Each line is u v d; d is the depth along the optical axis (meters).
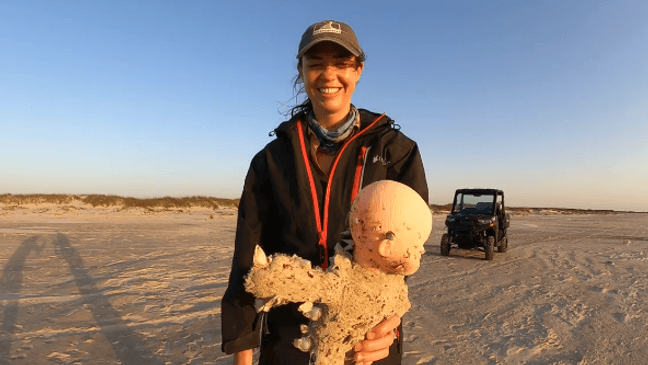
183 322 5.05
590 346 4.54
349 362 1.06
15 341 4.28
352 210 0.99
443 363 4.03
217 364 3.86
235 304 1.42
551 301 6.48
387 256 0.92
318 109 1.40
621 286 7.62
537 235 19.69
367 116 1.49
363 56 1.40
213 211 36.53
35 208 29.34
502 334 4.89
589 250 13.28
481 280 8.16
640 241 16.72
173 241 13.27
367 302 0.96
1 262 8.66
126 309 5.50
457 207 12.62
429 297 6.73
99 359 3.92
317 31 1.31
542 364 4.06
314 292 0.91
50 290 6.41
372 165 1.37
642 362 4.14
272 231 1.49
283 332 1.34
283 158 1.44
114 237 13.76
